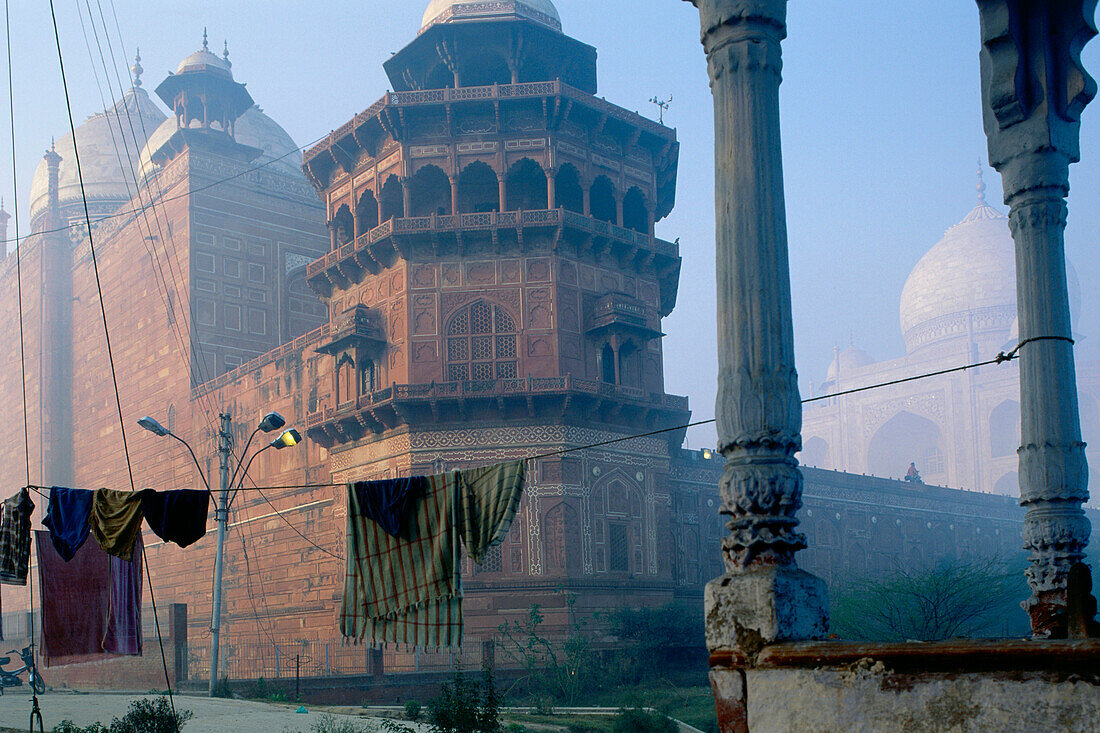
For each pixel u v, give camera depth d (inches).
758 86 215.6
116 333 1754.4
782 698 189.8
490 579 1063.0
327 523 1240.8
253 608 1385.3
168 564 1625.2
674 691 937.5
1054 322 285.7
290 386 1357.0
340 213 1250.6
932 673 174.7
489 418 1109.7
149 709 585.0
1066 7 281.4
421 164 1139.3
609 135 1193.4
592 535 1104.2
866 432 2728.8
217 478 1501.0
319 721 633.6
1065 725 161.2
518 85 1116.5
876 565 1729.8
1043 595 283.3
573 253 1150.3
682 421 1226.0
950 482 2508.6
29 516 398.3
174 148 1654.8
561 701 926.4
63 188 1973.4
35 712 500.4
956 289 2630.4
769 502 201.5
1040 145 284.8
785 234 212.2
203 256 1577.3
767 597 195.5
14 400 2003.0
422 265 1138.7
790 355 208.2
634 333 1153.4
